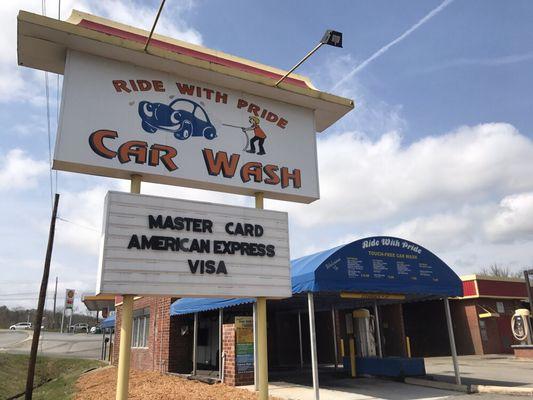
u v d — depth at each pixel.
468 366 18.02
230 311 18.52
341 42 8.28
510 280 26.81
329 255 10.50
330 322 22.48
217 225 8.09
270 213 8.70
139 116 8.04
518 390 10.58
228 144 8.79
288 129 9.59
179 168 8.16
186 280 7.57
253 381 13.18
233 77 8.79
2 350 44.38
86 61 7.88
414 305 28.59
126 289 7.07
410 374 13.56
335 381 13.82
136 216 7.43
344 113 10.24
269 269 8.41
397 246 11.64
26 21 7.27
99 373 22.80
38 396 21.09
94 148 7.54
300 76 10.48
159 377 16.23
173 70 8.46
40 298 20.78
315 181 9.59
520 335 22.52
